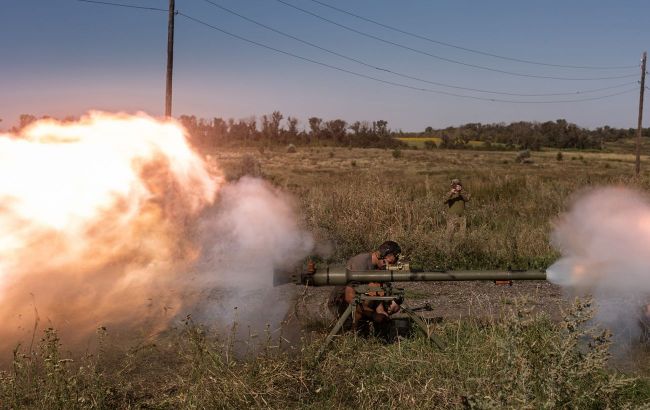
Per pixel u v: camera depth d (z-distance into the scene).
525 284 8.34
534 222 12.88
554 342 4.31
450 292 7.87
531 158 74.31
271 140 91.19
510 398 3.96
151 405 4.40
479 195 18.42
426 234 10.30
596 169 51.72
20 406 4.13
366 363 4.90
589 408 4.15
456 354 4.95
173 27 17.92
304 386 4.57
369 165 51.69
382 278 5.37
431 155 75.12
